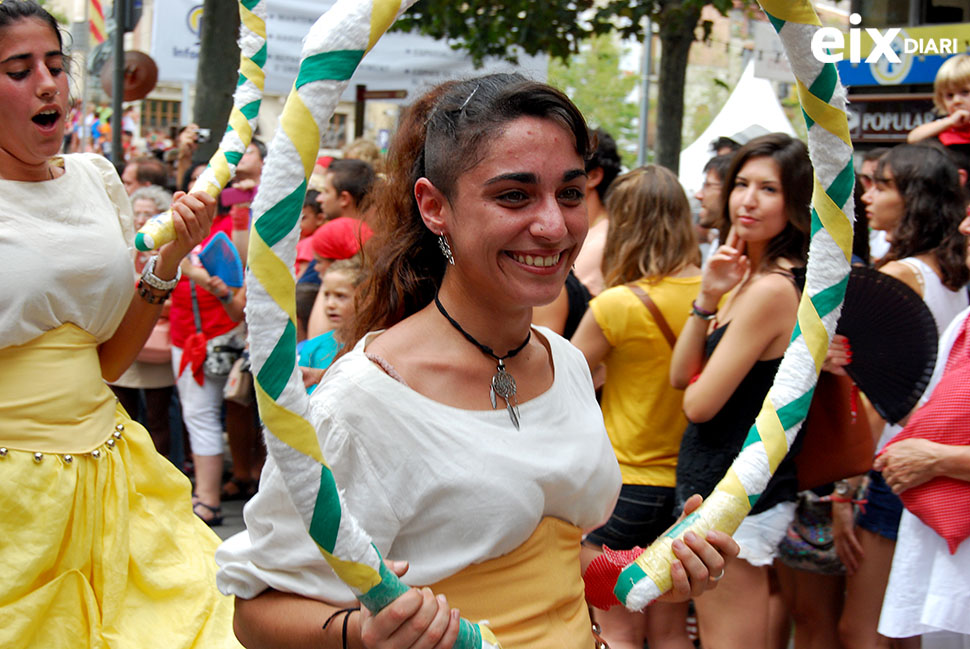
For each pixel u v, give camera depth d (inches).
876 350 118.0
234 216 227.9
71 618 109.2
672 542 64.2
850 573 132.6
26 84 104.8
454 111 65.3
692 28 319.9
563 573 69.2
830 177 64.0
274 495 63.4
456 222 65.1
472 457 63.9
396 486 62.9
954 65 192.2
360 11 52.6
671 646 138.0
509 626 65.7
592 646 73.4
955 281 140.9
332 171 202.8
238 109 115.6
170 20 346.6
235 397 212.1
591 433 71.3
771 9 60.6
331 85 52.4
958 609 108.0
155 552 117.0
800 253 120.9
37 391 108.0
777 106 389.4
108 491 113.6
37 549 106.1
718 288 121.8
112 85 266.1
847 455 121.6
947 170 141.3
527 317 69.1
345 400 62.9
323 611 63.7
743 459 65.3
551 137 63.2
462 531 63.9
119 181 118.5
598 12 331.9
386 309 76.9
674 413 133.6
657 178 136.6
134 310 117.1
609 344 134.3
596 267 168.1
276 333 51.5
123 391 235.8
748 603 119.1
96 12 328.2
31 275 105.7
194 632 115.1
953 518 107.2
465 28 333.4
